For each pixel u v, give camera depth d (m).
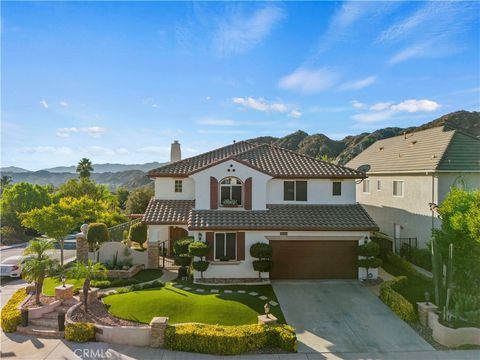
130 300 16.88
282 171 23.89
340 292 19.14
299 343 13.57
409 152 30.22
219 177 22.77
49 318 15.91
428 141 29.52
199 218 21.61
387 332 14.55
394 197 29.75
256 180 22.86
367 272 21.36
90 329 13.90
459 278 16.33
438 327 13.80
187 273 21.56
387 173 30.20
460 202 16.80
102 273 18.20
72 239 43.06
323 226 21.14
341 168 24.64
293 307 17.00
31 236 47.44
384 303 17.59
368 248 20.80
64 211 28.75
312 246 21.50
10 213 45.47
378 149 37.56
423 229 25.75
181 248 21.70
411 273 22.58
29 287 19.48
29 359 12.44
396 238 29.16
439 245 17.08
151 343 13.32
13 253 36.22
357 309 16.83
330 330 14.67
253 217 21.94
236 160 22.77
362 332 14.52
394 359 12.46
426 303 15.75
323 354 12.78
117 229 33.12
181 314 15.57
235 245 21.38
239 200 23.11
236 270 21.20
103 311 16.08
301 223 21.42
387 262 25.75
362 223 21.62
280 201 23.83
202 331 13.16
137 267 23.31
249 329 13.40
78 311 15.88
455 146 26.06
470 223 15.09
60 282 21.34
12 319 14.99
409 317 15.46
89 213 34.78
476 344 13.45
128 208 45.09
